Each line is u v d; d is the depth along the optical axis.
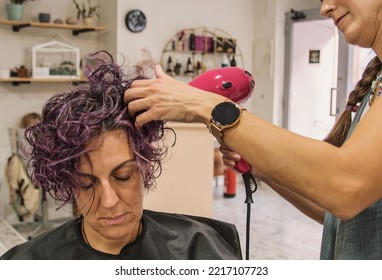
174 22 4.88
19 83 4.02
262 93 5.39
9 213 3.72
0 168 3.77
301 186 0.71
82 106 0.78
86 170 0.77
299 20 5.07
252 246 3.29
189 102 0.77
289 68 5.21
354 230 0.84
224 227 1.04
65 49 4.02
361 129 0.70
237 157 0.96
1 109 3.98
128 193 0.81
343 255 0.86
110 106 0.78
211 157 1.58
